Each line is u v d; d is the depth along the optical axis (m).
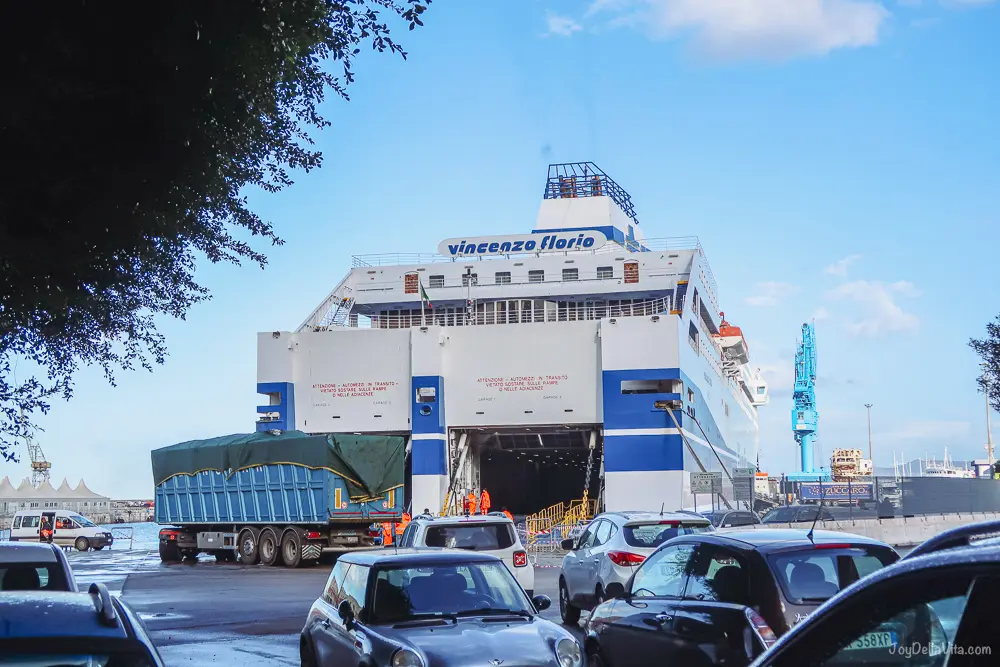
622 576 12.70
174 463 33.16
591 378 37.50
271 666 11.73
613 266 42.44
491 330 38.41
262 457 29.52
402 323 43.81
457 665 6.87
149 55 5.84
